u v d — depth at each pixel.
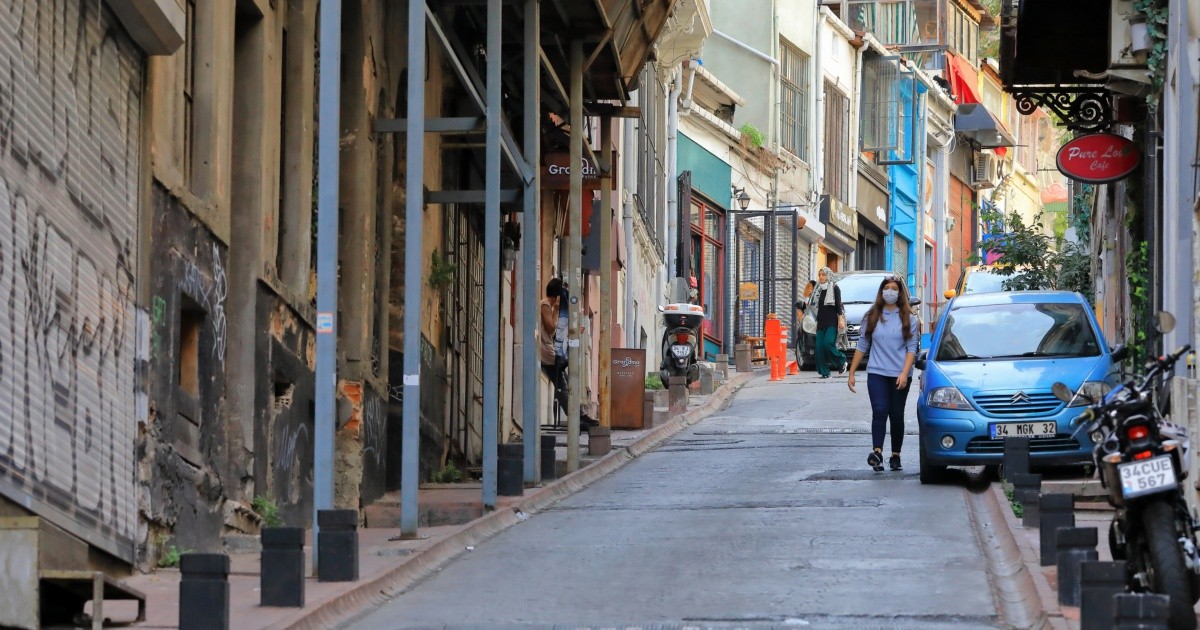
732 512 32.84
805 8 106.94
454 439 44.03
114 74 23.45
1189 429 26.17
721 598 23.12
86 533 21.97
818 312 81.06
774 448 47.16
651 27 45.47
